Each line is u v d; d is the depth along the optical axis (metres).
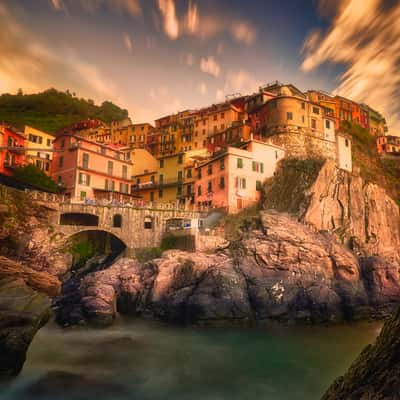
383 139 93.19
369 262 40.59
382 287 38.53
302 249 36.41
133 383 17.66
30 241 38.34
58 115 128.25
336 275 37.03
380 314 36.94
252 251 35.78
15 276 18.97
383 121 104.00
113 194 57.16
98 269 43.28
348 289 35.84
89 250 46.31
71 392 16.02
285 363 21.39
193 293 32.06
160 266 34.69
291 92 79.56
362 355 8.33
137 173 75.25
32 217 40.00
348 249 44.47
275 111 64.38
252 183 52.22
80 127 106.62
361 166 71.62
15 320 16.02
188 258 35.38
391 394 6.48
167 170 69.06
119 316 33.09
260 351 23.97
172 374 19.16
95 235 47.44
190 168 64.06
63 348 23.45
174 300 32.19
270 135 63.25
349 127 81.88
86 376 18.22
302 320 32.22
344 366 20.91
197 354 23.08
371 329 31.89
